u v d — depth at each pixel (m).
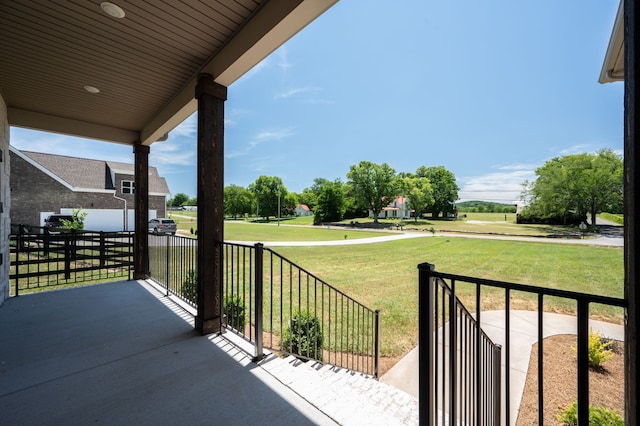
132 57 2.87
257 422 1.59
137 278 4.98
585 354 0.84
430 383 1.17
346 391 2.01
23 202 16.16
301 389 1.92
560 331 4.67
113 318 3.17
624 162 0.80
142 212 5.05
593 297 0.82
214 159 2.89
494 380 2.12
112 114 4.34
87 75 3.21
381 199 40.72
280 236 22.52
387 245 17.11
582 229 28.20
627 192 0.78
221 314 2.84
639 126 0.75
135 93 3.67
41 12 2.23
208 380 1.99
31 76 3.23
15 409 1.65
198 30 2.47
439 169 50.97
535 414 2.71
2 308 3.49
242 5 2.19
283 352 2.64
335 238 21.41
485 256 12.98
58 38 2.56
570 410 2.54
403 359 3.92
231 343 2.58
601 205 29.22
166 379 2.00
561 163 33.19
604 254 13.52
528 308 5.90
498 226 34.38
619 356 3.80
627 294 0.78
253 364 2.22
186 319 3.16
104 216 19.00
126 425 1.54
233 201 60.81
